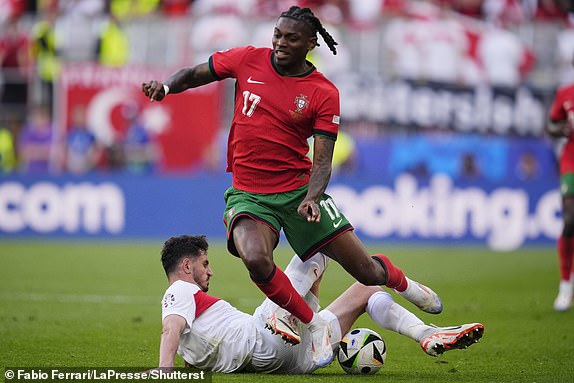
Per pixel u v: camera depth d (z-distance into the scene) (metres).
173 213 64.44
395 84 64.62
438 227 63.25
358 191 63.00
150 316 31.50
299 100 19.69
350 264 19.66
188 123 63.81
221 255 57.53
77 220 64.88
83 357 22.34
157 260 52.88
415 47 67.12
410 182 63.19
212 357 18.91
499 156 64.12
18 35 68.62
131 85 63.78
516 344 25.70
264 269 18.42
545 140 64.56
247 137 20.02
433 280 44.66
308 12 19.64
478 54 68.06
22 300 35.84
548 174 64.38
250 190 20.08
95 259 53.16
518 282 44.19
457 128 64.94
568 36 69.25
